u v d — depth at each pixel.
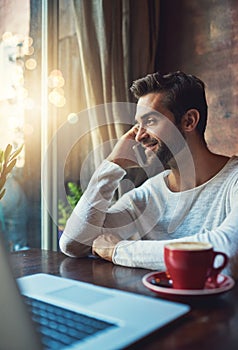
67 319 0.64
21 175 1.81
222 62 2.08
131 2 2.02
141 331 0.59
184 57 2.21
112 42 1.85
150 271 0.98
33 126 1.83
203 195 1.26
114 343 0.55
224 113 2.08
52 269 1.03
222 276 0.81
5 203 1.76
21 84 1.79
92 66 1.77
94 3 1.80
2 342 0.50
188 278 0.72
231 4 2.04
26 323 0.53
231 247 0.90
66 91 1.88
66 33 1.89
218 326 0.62
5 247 0.55
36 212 1.87
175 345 0.56
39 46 1.83
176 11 2.24
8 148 1.25
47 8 1.81
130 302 0.71
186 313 0.66
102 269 1.02
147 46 2.07
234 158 1.29
